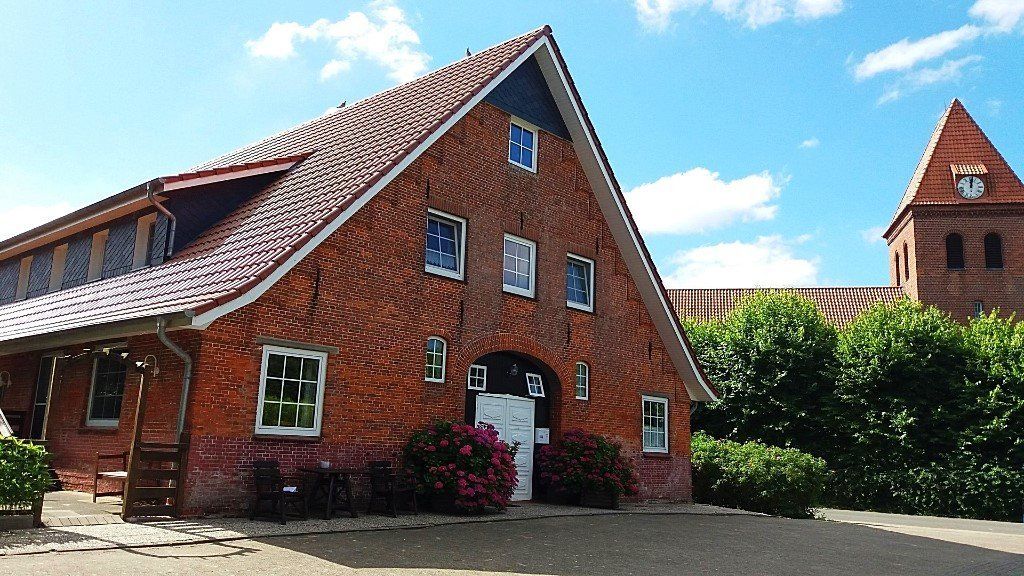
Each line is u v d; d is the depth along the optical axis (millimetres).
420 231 14305
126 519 10070
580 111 17656
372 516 12125
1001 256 45781
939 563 11266
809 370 29094
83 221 16094
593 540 11094
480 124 15828
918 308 30625
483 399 15523
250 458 11461
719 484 20469
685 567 9445
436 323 14398
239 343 11484
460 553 9258
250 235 13094
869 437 27328
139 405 10445
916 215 46969
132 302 12180
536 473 16547
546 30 17125
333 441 12531
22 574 6699
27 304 17281
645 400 19297
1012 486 24750
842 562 10766
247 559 7988
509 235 16328
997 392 25766
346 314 12898
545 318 16719
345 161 14672
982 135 49031
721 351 30516
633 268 19125
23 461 9062
